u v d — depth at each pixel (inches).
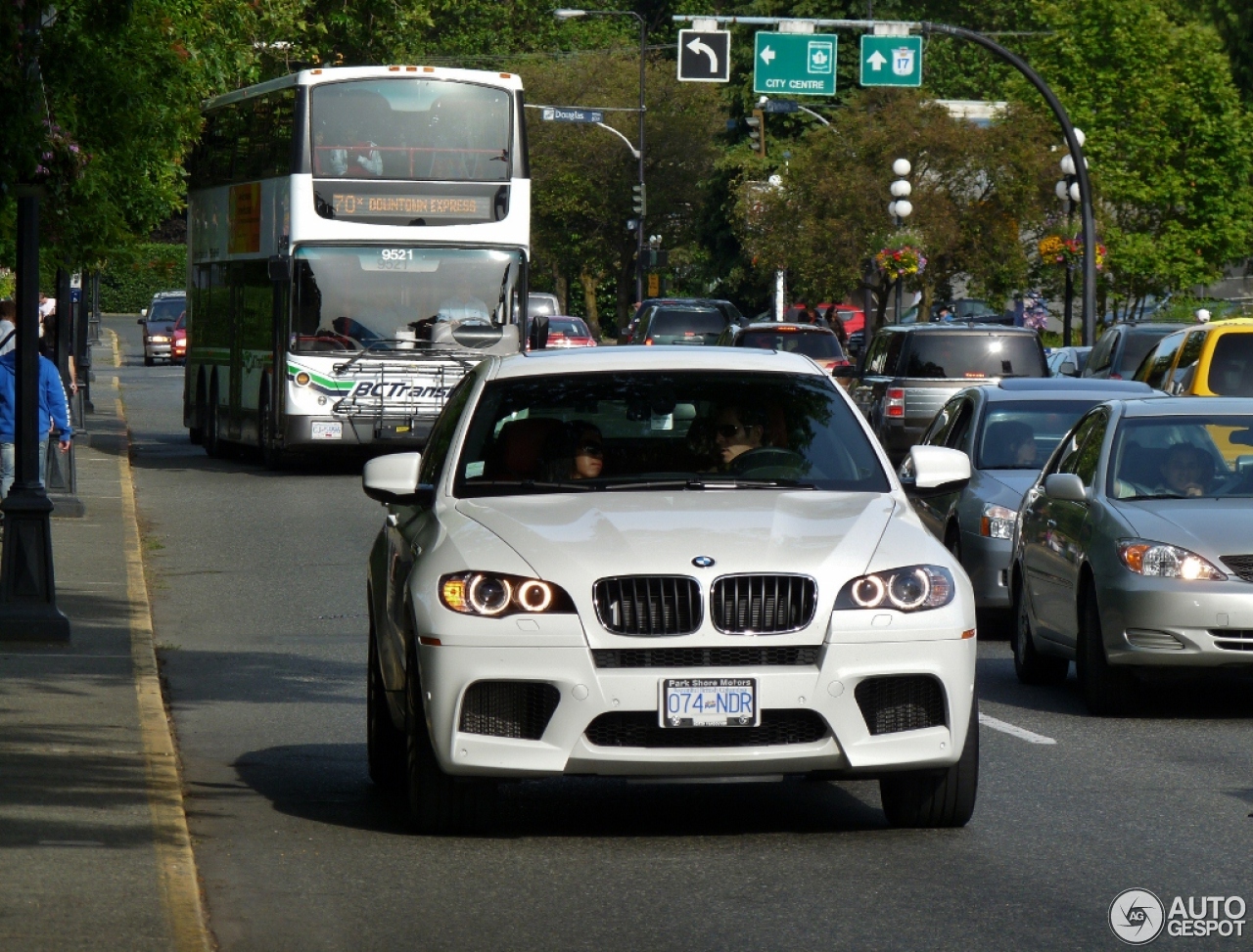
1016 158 5807.1
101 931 698.2
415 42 5118.1
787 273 6604.3
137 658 1417.3
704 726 835.4
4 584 1481.3
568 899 786.8
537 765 839.7
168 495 2903.5
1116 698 1264.8
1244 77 5689.0
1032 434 1763.0
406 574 906.1
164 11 2263.8
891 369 3048.7
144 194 2406.5
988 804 974.4
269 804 983.0
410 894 796.6
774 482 959.6
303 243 3090.6
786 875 826.2
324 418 3102.9
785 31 4116.6
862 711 852.0
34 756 1035.3
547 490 954.7
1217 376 2188.7
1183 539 1243.8
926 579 863.7
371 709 1018.7
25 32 1278.3
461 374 3112.7
